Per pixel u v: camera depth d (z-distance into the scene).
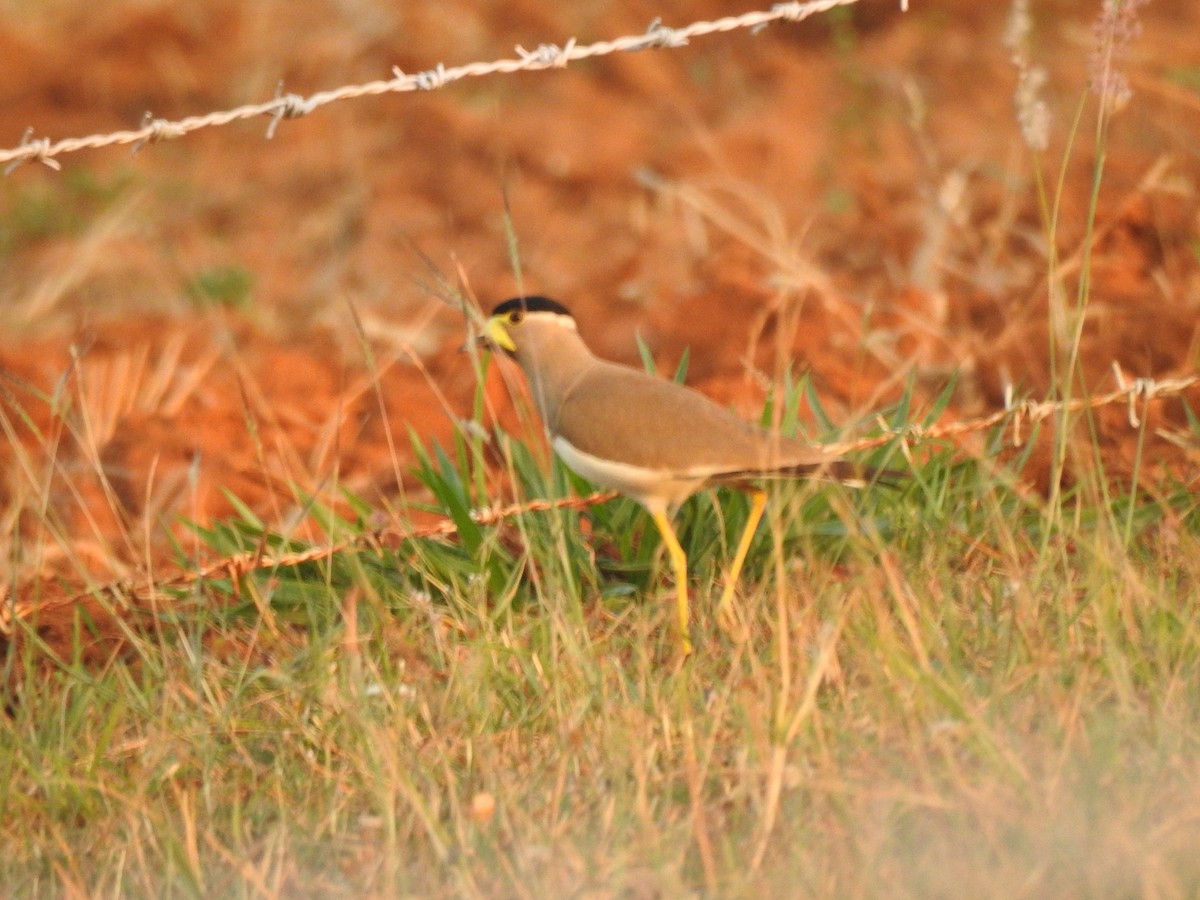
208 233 18.92
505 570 10.33
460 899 7.12
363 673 9.06
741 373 14.27
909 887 6.74
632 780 7.82
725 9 24.64
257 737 8.79
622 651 9.59
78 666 9.49
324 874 7.49
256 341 15.98
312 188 19.94
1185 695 7.96
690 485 9.28
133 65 23.44
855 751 7.79
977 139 19.80
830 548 10.37
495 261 17.91
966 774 7.54
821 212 18.33
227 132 21.80
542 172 20.03
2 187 20.30
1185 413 12.66
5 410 13.96
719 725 8.14
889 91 21.77
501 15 24.25
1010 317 14.47
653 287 16.67
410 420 13.94
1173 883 6.45
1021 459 10.93
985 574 9.64
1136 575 9.12
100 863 7.84
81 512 12.49
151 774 8.30
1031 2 23.88
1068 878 6.69
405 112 21.75
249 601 10.34
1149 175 16.31
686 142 20.53
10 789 8.38
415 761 8.20
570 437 9.37
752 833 7.28
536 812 7.73
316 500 11.55
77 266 17.23
